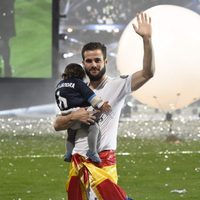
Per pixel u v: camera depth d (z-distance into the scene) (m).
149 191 28.53
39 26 68.19
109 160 17.69
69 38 95.12
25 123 61.31
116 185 17.66
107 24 98.88
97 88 17.89
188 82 43.31
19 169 34.72
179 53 42.88
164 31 43.03
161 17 43.53
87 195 17.72
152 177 32.03
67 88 17.64
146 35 17.53
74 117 17.41
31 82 67.44
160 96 44.03
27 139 49.41
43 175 32.78
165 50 42.84
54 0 67.94
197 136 51.88
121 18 98.69
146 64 17.58
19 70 68.00
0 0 67.56
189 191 28.50
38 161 37.62
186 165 35.84
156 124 64.56
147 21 17.64
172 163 36.59
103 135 17.69
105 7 99.19
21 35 68.06
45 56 68.12
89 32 99.38
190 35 43.06
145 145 45.66
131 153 41.06
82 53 17.84
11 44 68.06
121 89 17.78
